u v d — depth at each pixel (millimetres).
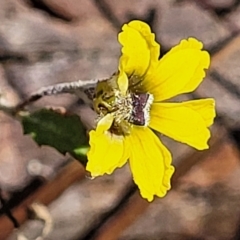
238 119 136
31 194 122
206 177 131
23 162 125
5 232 117
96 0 137
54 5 135
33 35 133
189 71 78
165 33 140
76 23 135
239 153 133
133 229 127
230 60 139
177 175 130
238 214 131
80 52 134
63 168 124
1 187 123
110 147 75
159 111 79
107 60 134
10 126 126
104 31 136
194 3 142
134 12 139
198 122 78
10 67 129
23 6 134
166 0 141
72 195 125
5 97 106
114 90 78
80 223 124
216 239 130
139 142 78
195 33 141
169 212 129
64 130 96
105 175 127
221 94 137
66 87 87
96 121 79
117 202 126
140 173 77
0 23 132
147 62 77
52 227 123
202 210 130
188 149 131
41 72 130
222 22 142
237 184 132
